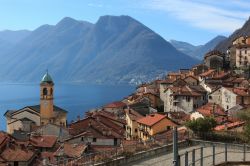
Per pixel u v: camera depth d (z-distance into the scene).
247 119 68.19
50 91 140.38
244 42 197.38
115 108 164.25
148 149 41.81
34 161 79.88
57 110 150.12
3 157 78.94
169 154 42.22
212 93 140.88
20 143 88.62
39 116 140.62
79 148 77.38
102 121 116.62
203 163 35.78
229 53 198.12
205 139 52.88
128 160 37.88
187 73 195.62
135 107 144.50
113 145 93.75
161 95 162.50
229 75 160.75
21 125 136.75
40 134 108.06
